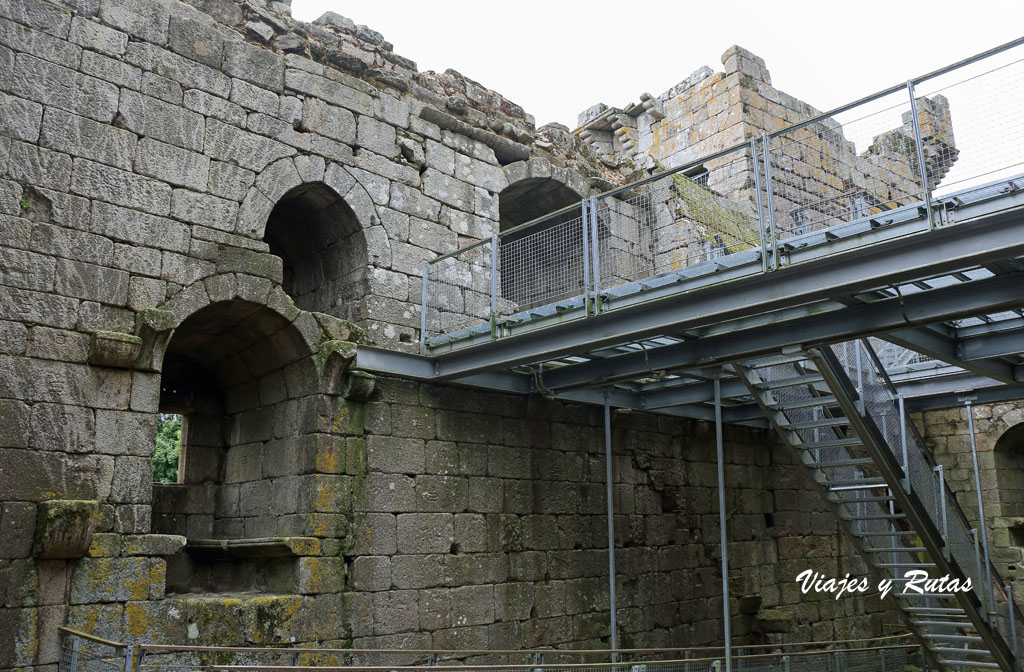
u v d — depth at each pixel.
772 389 11.82
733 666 13.55
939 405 14.28
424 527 11.77
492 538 12.54
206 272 10.55
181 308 10.24
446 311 13.12
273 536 10.80
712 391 13.55
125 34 10.41
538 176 15.25
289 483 11.18
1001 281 8.44
